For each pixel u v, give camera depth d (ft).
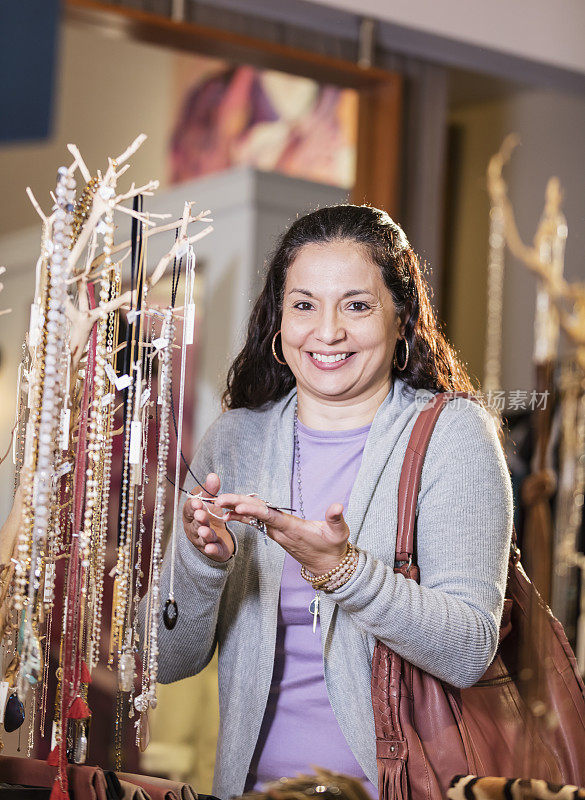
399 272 4.80
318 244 4.75
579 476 10.46
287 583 4.72
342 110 15.31
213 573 4.55
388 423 4.79
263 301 5.19
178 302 8.23
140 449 4.04
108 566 7.63
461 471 4.51
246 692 4.72
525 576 4.85
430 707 4.41
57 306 3.75
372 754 4.43
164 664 4.86
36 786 3.89
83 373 4.08
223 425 5.29
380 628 4.15
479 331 14.65
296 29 11.62
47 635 4.26
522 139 14.37
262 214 12.50
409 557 4.50
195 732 10.33
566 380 10.84
